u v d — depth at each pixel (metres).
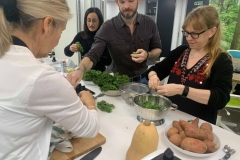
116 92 1.43
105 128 1.02
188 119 1.15
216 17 1.17
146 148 0.71
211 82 1.25
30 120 0.58
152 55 1.82
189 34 1.20
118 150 0.85
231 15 3.31
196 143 0.80
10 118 0.55
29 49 0.62
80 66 1.46
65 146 0.80
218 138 0.90
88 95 0.97
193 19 1.15
